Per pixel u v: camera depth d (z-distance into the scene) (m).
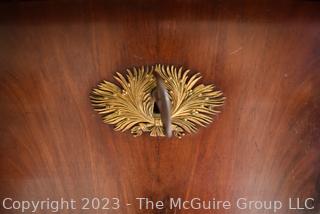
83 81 0.63
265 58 0.62
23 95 0.64
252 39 0.60
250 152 0.68
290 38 0.61
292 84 0.63
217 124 0.65
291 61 0.62
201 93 0.63
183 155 0.68
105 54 0.61
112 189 0.70
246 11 0.58
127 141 0.66
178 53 0.61
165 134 0.62
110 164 0.68
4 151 0.67
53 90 0.64
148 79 0.62
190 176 0.69
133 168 0.69
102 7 0.58
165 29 0.59
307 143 0.67
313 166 0.69
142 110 0.63
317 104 0.65
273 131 0.66
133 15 0.58
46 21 0.59
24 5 0.58
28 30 0.60
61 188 0.70
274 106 0.65
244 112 0.65
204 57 0.61
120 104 0.63
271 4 0.58
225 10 0.58
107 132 0.66
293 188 0.70
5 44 0.61
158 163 0.68
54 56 0.61
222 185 0.70
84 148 0.67
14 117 0.65
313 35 0.61
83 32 0.60
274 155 0.68
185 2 0.58
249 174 0.69
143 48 0.61
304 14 0.59
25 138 0.67
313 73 0.63
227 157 0.68
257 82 0.63
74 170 0.69
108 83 0.62
